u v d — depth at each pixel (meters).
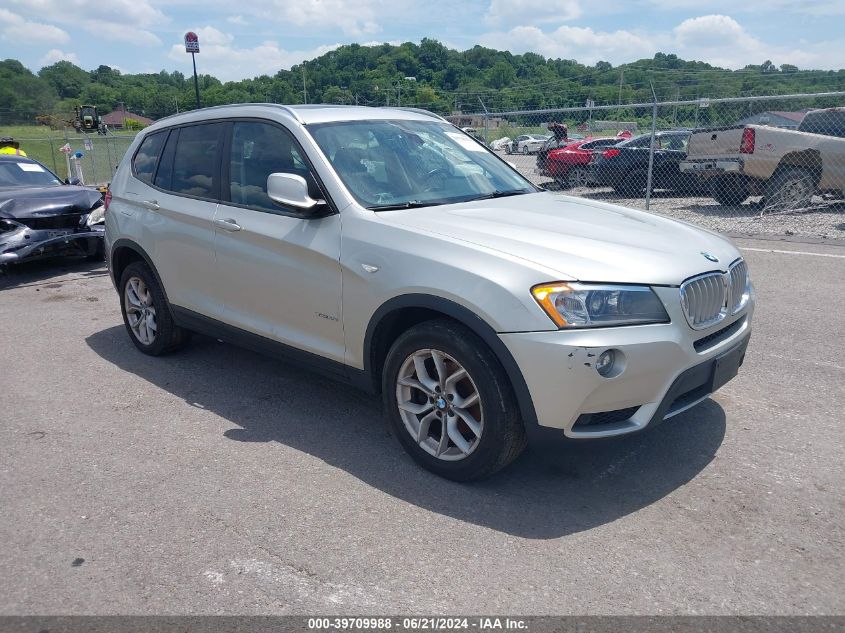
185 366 5.44
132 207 5.41
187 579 2.89
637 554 2.99
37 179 9.86
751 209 12.73
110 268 5.82
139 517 3.35
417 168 4.39
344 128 4.40
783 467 3.69
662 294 3.24
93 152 25.94
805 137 11.33
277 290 4.22
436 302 3.38
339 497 3.49
